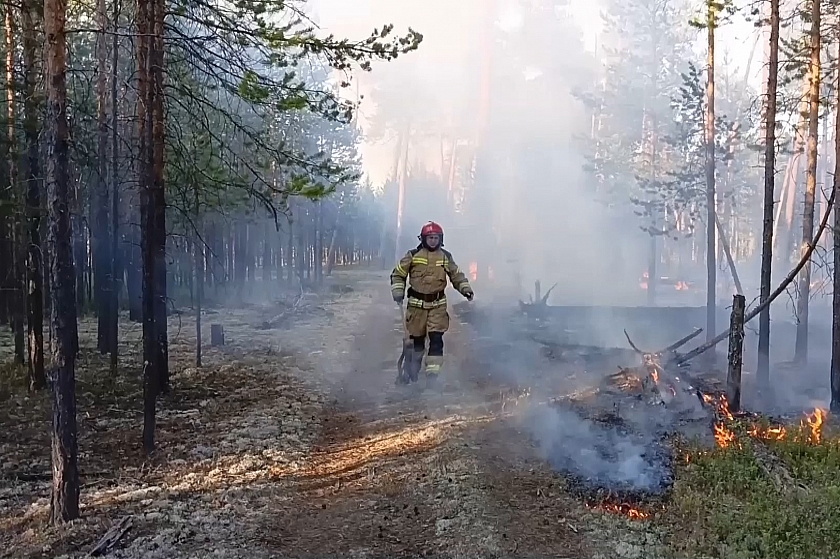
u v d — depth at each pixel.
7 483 6.59
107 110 10.95
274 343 14.76
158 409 9.11
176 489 6.11
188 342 15.06
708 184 15.68
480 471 6.16
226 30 7.57
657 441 7.14
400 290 9.91
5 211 9.97
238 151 11.22
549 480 6.04
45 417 9.09
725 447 6.80
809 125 13.48
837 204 10.20
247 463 6.79
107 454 7.28
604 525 5.15
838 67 11.39
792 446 7.14
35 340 10.67
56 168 5.23
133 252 18.27
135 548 4.86
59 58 5.21
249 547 4.87
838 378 9.78
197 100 8.20
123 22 9.83
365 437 7.66
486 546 4.76
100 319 13.73
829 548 4.71
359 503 5.73
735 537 4.86
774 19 11.75
